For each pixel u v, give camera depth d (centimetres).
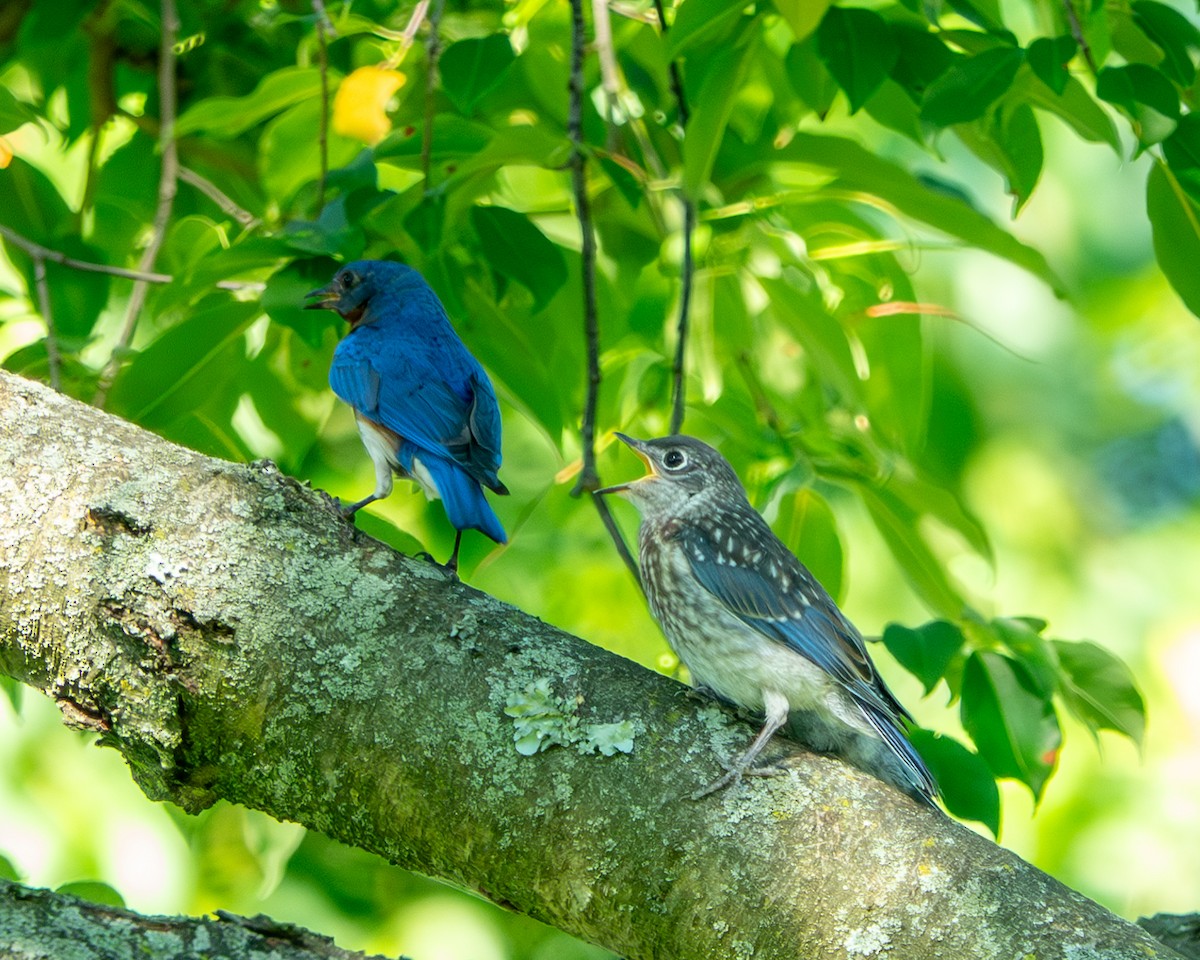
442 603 653
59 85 1179
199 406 933
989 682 830
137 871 1226
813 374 1112
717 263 1002
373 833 636
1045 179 1603
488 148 856
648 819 598
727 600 823
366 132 837
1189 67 851
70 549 653
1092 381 1748
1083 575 1672
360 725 626
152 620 641
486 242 900
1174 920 741
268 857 959
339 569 657
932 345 1566
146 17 1117
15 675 676
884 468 991
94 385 960
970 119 779
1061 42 771
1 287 1140
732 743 618
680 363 916
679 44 791
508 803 610
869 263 1020
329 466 1165
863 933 566
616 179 906
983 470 1666
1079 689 870
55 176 1389
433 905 1102
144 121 1129
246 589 645
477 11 1073
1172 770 1462
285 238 834
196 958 573
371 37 1058
